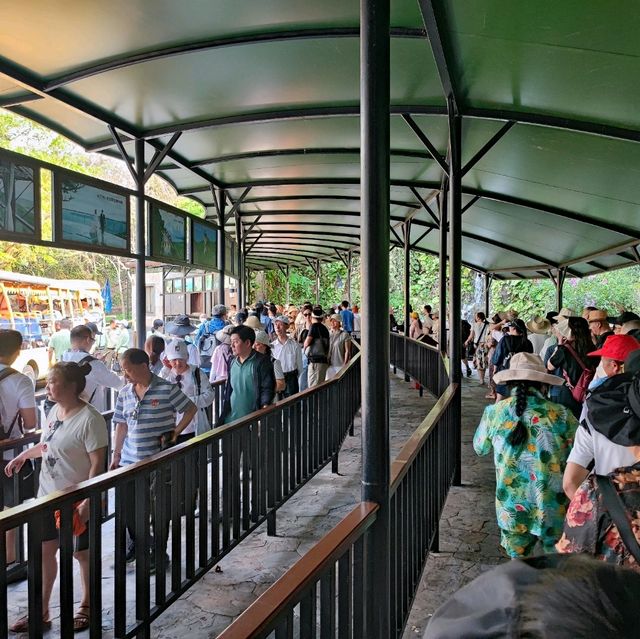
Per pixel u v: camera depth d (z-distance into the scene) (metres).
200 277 18.31
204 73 5.79
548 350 6.40
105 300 25.36
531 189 8.97
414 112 6.37
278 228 17.03
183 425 4.11
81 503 3.21
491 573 0.60
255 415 4.03
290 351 7.50
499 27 4.32
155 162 7.75
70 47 5.16
